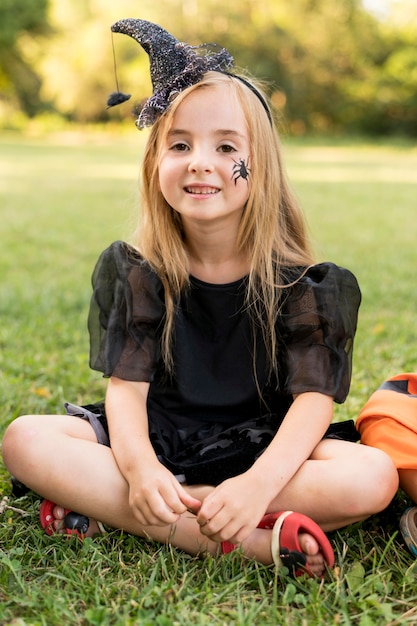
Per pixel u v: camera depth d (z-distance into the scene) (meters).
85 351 3.25
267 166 1.95
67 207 8.53
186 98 1.88
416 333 3.50
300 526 1.57
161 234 1.99
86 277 4.78
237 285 1.96
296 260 2.02
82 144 21.58
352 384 2.76
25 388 2.74
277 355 1.95
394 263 5.24
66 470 1.72
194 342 1.97
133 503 1.67
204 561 1.64
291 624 1.42
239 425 1.92
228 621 1.43
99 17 27.00
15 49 27.91
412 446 1.76
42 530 1.78
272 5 26.25
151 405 1.98
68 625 1.41
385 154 19.77
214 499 1.62
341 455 1.73
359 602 1.48
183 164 1.86
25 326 3.60
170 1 25.73
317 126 27.30
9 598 1.50
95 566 1.60
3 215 7.79
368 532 1.80
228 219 1.93
